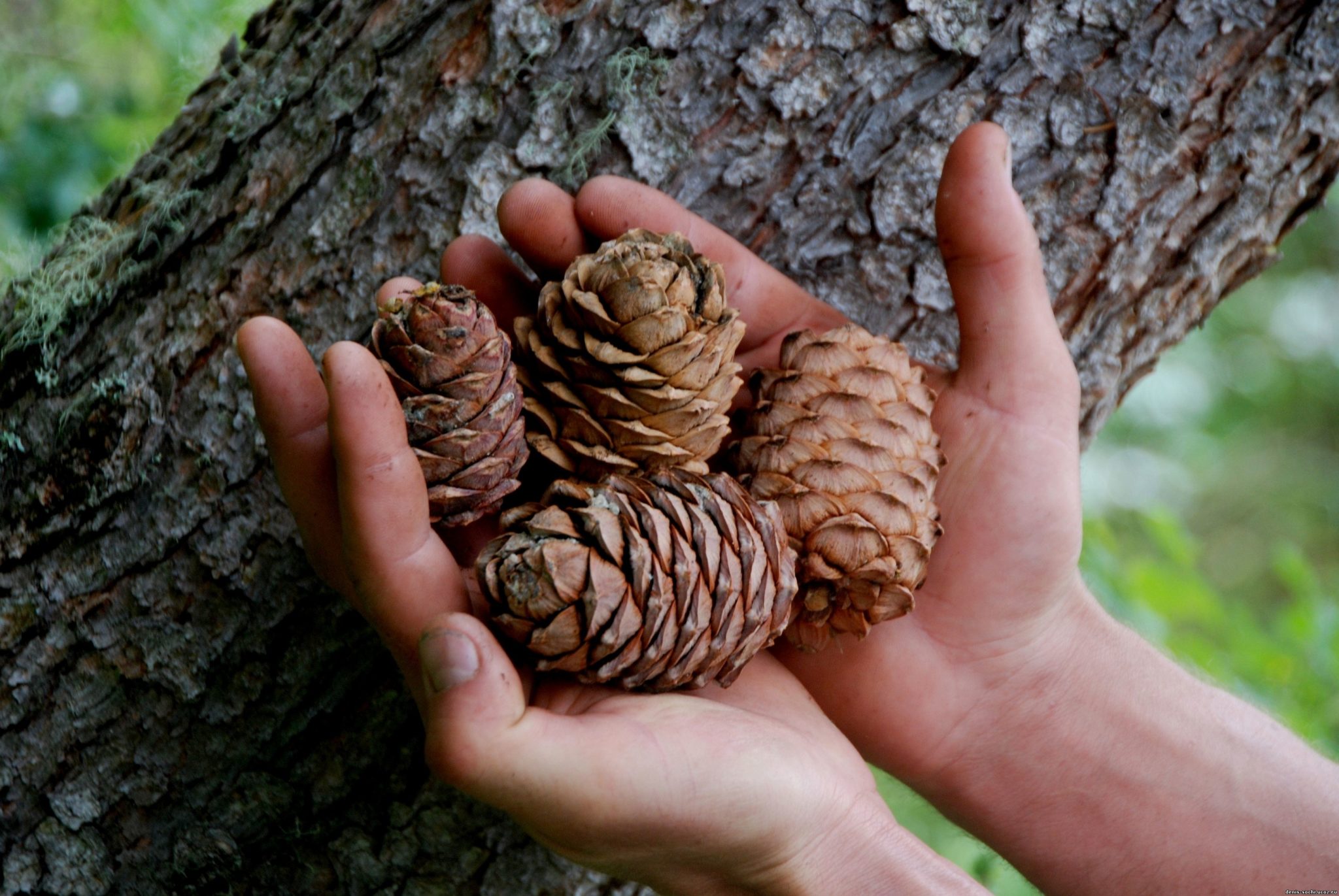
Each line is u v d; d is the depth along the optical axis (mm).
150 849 486
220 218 484
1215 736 495
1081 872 499
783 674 467
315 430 417
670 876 415
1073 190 490
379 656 476
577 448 446
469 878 486
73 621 479
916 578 455
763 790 397
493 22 475
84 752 481
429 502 426
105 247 498
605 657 405
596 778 382
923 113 484
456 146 479
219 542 474
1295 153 493
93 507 479
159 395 477
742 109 481
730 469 472
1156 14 480
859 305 496
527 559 403
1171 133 486
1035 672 495
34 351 492
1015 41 481
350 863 488
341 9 495
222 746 481
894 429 455
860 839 414
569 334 444
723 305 452
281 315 479
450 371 421
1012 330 472
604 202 466
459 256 464
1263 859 480
